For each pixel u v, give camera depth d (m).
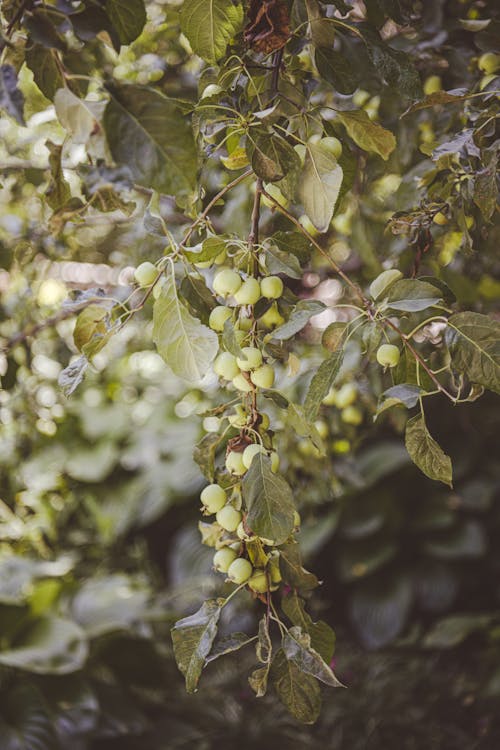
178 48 1.69
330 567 4.12
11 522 2.16
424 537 4.09
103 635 2.88
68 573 3.27
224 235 0.92
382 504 4.04
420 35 1.22
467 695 2.79
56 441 3.53
